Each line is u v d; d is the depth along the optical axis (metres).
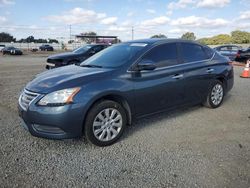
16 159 4.07
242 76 12.67
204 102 6.63
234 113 6.41
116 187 3.40
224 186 3.41
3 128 5.30
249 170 3.79
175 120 5.87
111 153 4.32
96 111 4.44
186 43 6.06
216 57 6.73
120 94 4.68
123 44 5.84
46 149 4.43
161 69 5.33
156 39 5.78
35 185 3.43
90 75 4.59
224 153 4.31
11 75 13.24
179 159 4.11
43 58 32.38
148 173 3.72
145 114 5.19
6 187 3.38
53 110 4.16
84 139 4.83
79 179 3.57
